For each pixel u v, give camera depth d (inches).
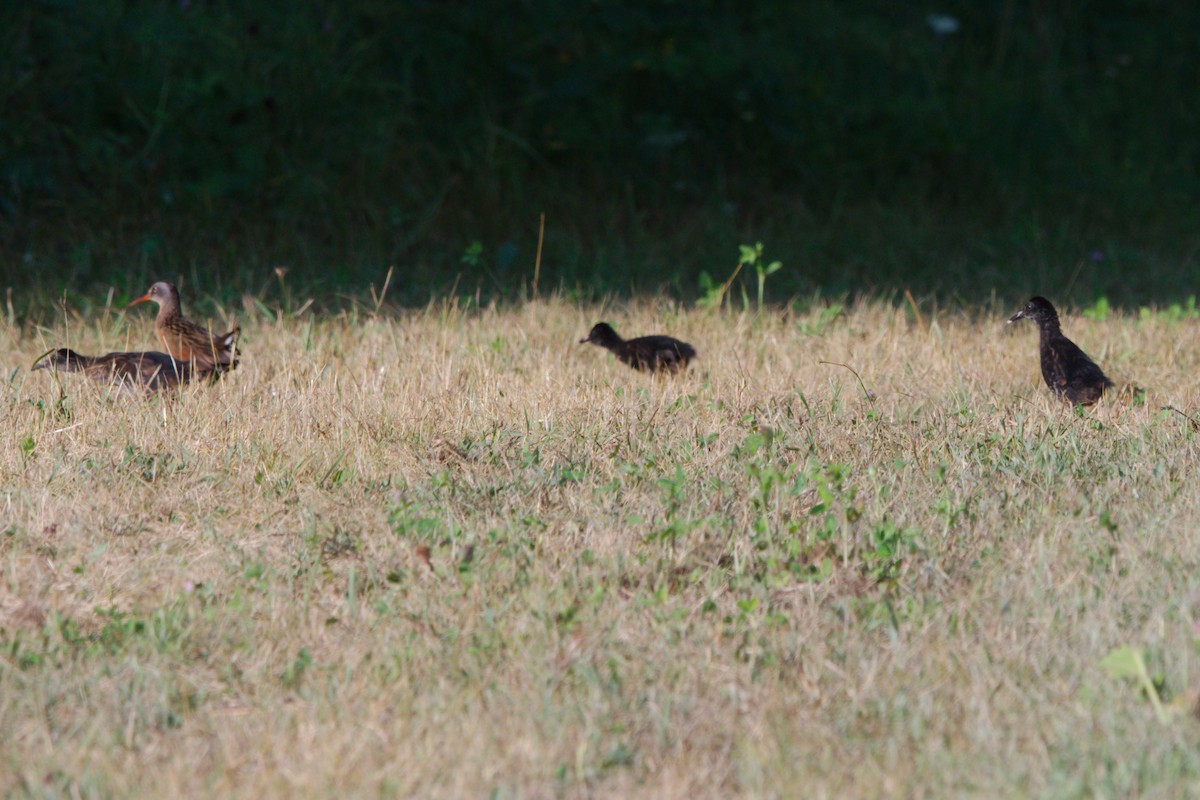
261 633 499.8
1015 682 455.5
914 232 1349.7
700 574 539.2
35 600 524.1
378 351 905.5
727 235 1302.9
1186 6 1878.7
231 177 1214.9
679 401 759.7
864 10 1663.4
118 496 617.0
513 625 501.7
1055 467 639.8
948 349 932.0
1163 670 454.0
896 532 561.9
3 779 408.5
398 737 431.8
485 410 745.6
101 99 1243.2
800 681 462.9
